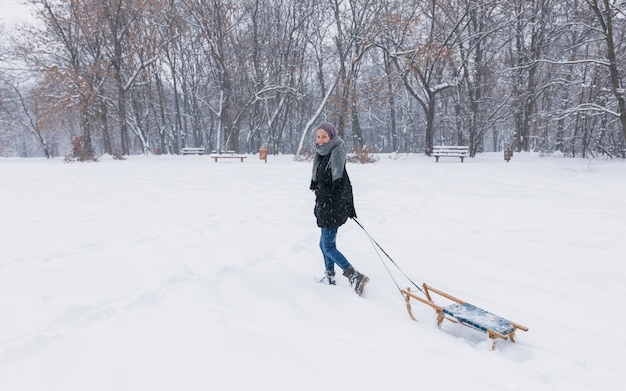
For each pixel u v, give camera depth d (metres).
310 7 31.16
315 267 4.38
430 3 21.89
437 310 3.09
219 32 26.50
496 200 8.48
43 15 23.56
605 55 19.36
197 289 3.67
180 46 34.19
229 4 26.64
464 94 26.83
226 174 13.01
